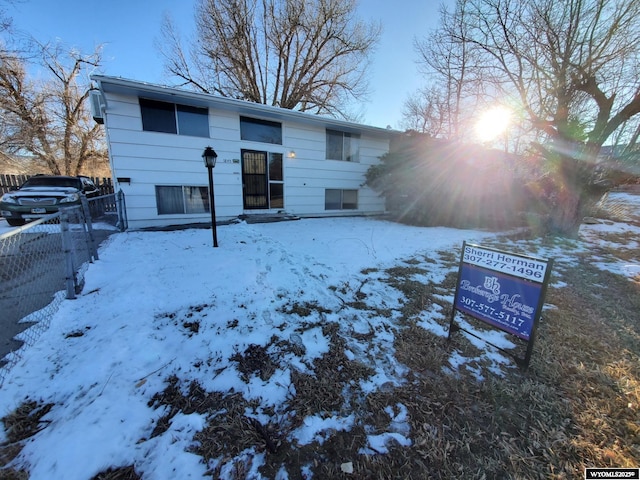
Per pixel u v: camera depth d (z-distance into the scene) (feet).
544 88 24.47
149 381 6.46
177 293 10.58
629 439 5.19
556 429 5.40
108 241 17.98
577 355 7.82
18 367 6.55
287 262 14.57
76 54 51.29
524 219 30.94
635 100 20.17
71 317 8.75
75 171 57.26
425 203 29.48
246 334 8.44
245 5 44.57
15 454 4.68
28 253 13.38
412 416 5.71
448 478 4.51
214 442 5.07
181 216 25.23
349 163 34.01
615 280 14.05
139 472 4.51
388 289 12.14
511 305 7.13
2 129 44.73
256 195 28.71
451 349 8.06
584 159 23.35
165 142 23.63
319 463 4.75
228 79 49.78
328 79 52.80
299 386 6.48
